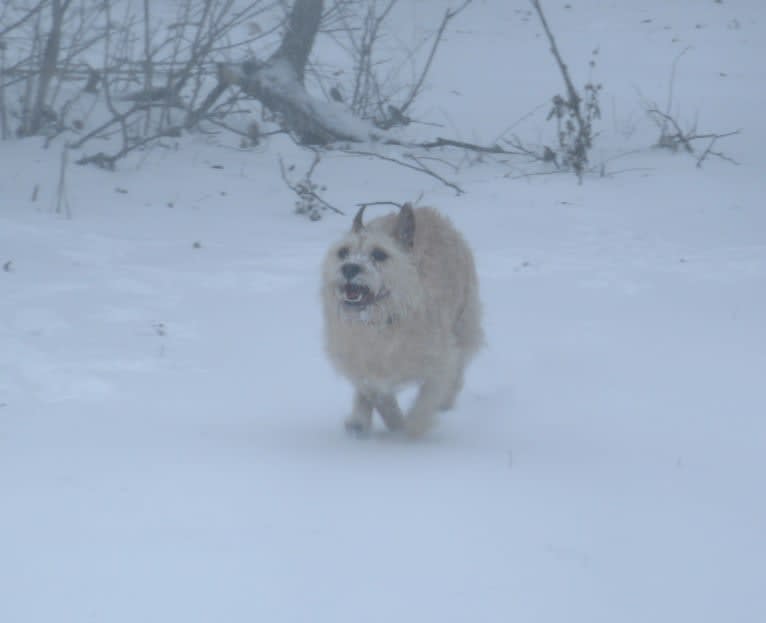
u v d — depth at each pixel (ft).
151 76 67.00
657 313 39.34
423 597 16.98
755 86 92.53
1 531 19.43
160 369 32.53
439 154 71.46
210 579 17.47
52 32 63.16
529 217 55.72
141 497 21.38
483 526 19.99
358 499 21.43
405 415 29.50
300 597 16.89
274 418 28.48
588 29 120.57
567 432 27.63
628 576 17.99
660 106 86.02
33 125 64.18
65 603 16.57
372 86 84.53
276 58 72.95
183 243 48.39
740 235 52.44
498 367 33.88
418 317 26.37
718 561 18.71
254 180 61.21
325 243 50.08
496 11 129.90
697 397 30.22
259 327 37.14
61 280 40.78
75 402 29.14
